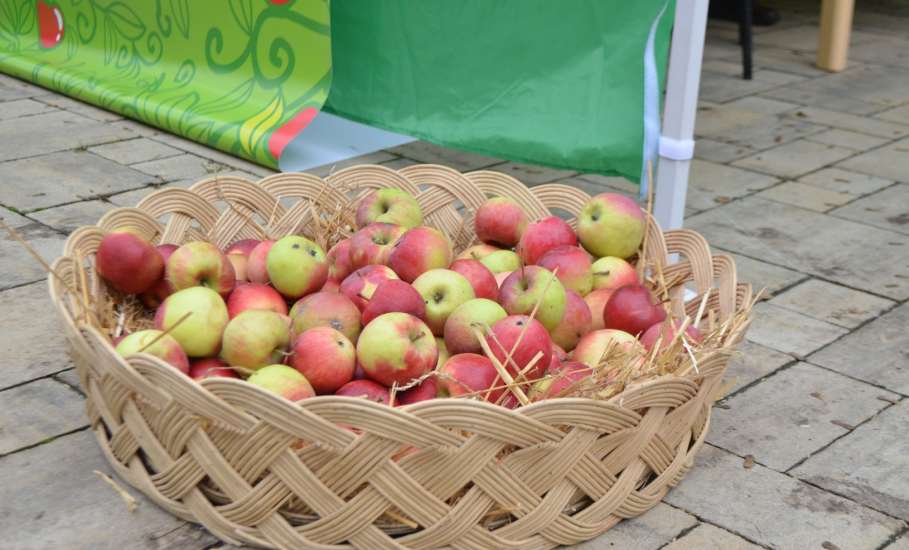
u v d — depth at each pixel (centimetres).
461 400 169
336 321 210
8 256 320
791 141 467
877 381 263
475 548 183
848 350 279
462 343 208
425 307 215
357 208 270
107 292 224
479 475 176
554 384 198
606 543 197
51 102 506
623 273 247
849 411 248
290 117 417
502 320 202
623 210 251
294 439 172
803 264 336
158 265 218
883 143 466
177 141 449
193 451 183
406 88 404
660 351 208
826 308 304
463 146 381
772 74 585
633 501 199
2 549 189
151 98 470
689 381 198
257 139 412
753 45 654
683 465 212
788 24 719
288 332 201
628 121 320
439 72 387
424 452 173
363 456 171
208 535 194
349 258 246
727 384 219
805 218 376
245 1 443
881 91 553
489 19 360
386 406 167
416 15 387
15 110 489
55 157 420
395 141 450
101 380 196
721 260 241
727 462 226
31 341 268
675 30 282
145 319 227
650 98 307
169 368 175
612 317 224
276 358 199
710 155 446
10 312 283
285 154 429
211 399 172
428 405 168
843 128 488
